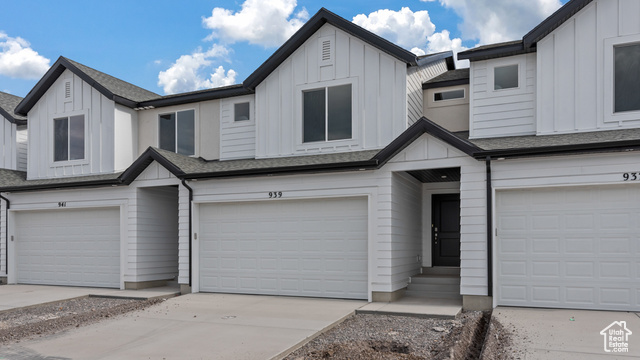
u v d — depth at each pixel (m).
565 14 10.91
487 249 10.23
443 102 13.89
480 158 10.21
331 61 13.33
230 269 13.00
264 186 12.57
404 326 9.05
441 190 13.73
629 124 10.50
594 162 9.57
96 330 8.91
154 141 16.27
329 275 11.94
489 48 11.87
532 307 10.05
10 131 18.56
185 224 13.36
